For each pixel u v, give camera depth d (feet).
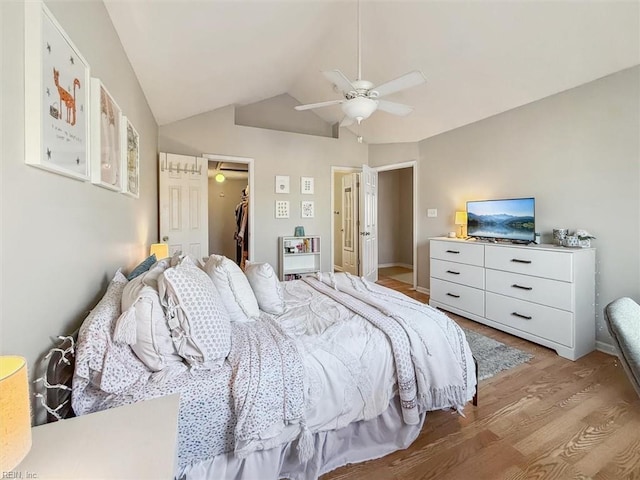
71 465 2.19
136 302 3.87
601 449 5.17
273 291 6.27
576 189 9.56
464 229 13.30
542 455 5.06
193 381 3.89
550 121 10.17
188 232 13.32
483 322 11.00
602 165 8.95
